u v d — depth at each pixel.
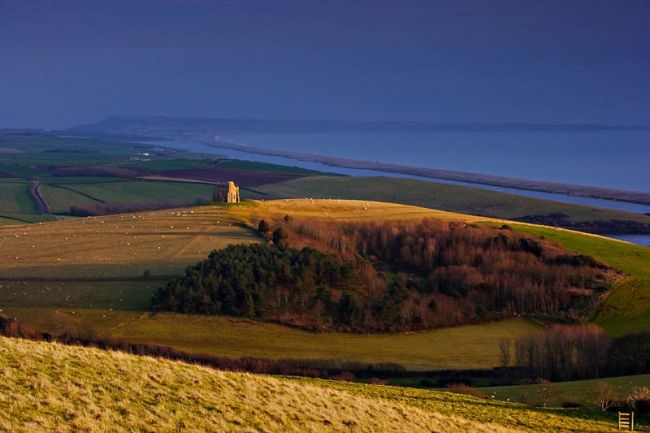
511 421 54.97
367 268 130.00
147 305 108.81
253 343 97.69
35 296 110.56
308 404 45.41
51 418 34.16
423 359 94.62
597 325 111.19
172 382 43.53
